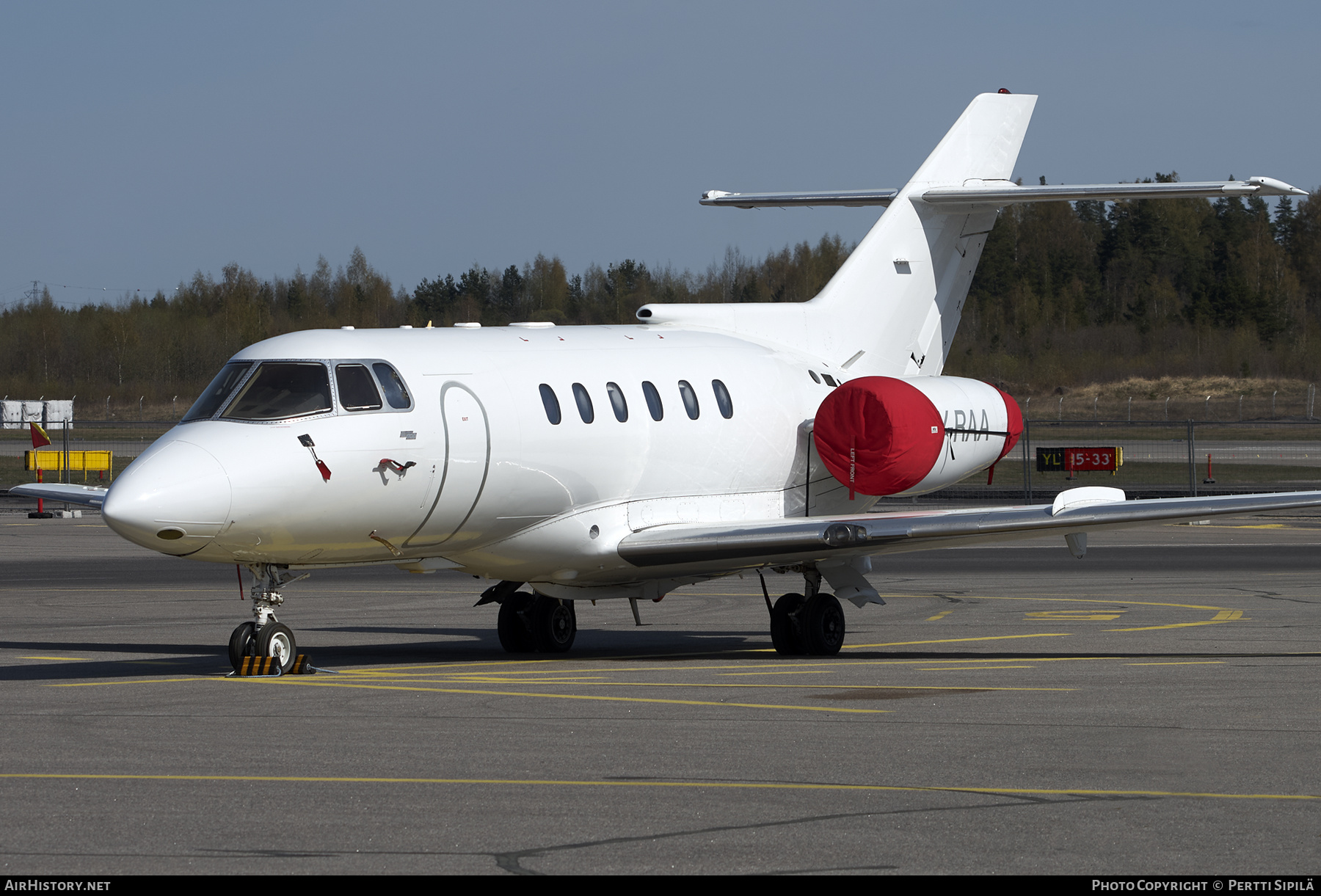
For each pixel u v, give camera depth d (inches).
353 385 2078.0
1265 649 2342.5
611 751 1459.2
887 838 1112.8
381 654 2452.0
